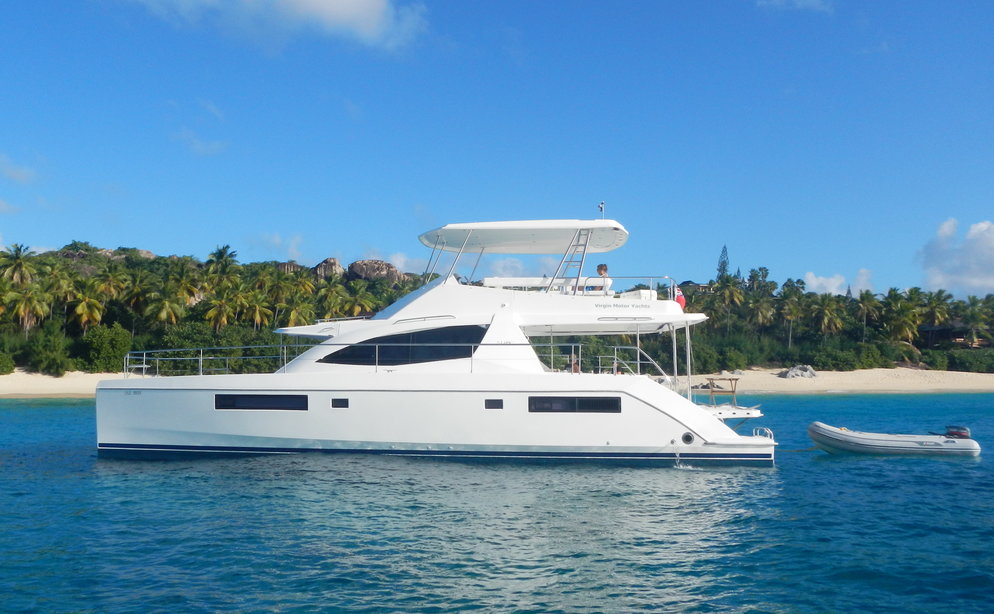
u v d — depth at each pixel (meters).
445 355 14.27
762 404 40.69
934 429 25.28
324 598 7.44
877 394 51.34
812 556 8.97
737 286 77.31
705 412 13.96
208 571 8.20
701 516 10.71
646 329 15.87
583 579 8.07
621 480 12.79
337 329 14.91
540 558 8.74
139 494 11.71
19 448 17.66
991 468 15.14
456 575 8.13
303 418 13.92
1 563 8.48
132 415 14.52
